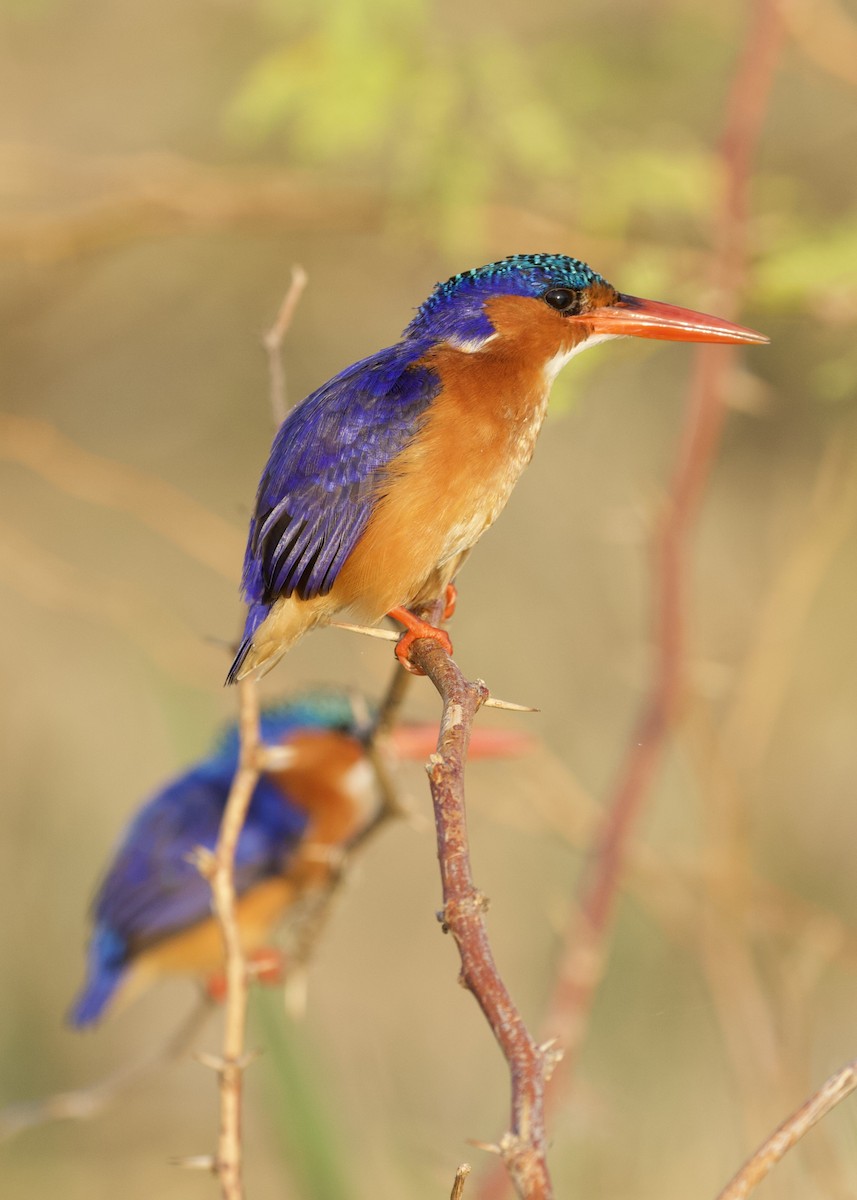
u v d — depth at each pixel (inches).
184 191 439.2
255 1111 526.6
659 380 594.2
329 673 599.2
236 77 542.3
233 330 624.7
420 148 412.8
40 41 574.9
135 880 425.4
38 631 609.9
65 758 591.5
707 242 431.2
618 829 320.5
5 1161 513.0
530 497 608.4
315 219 440.5
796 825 500.7
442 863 151.2
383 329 602.5
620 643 576.4
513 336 285.0
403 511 269.7
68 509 657.6
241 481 632.4
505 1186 293.1
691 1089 434.6
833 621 502.3
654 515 337.1
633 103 490.3
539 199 458.6
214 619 637.9
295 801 421.1
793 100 550.3
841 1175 320.5
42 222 449.7
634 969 453.4
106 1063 540.4
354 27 408.5
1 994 534.3
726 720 407.8
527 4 514.0
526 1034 132.0
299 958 302.4
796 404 548.1
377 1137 447.5
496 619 599.2
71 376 632.4
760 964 411.5
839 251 375.2
